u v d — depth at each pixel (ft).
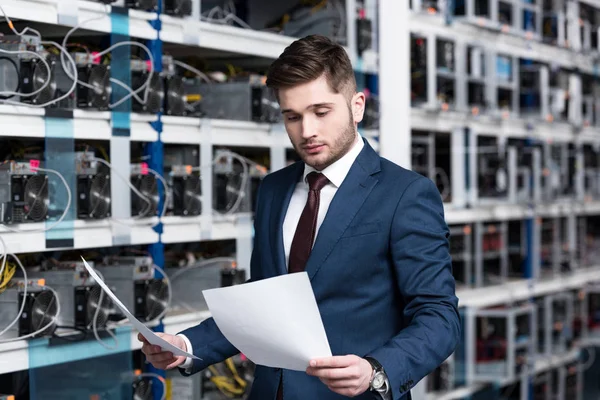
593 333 21.26
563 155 19.90
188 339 6.41
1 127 8.94
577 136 21.12
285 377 6.08
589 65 21.58
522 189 18.21
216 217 11.93
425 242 5.83
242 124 12.26
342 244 5.91
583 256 21.86
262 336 5.23
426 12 15.52
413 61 15.30
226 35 11.92
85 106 9.91
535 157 18.37
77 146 10.80
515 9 18.03
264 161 14.28
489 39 17.51
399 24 14.70
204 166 11.69
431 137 16.46
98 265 10.59
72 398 9.66
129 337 10.32
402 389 5.19
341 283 5.93
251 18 15.19
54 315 9.41
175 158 12.08
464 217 16.42
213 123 11.77
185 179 11.31
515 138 19.92
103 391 10.00
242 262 12.35
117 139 10.29
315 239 6.00
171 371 11.91
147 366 11.16
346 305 5.96
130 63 10.55
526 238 18.60
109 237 10.21
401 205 5.88
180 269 12.16
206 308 11.94
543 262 19.93
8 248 9.02
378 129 14.53
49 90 9.46
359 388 4.99
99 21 9.98
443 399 15.33
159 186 10.96
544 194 19.01
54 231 9.52
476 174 16.79
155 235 10.91
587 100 21.67
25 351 9.19
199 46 11.68
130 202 10.48
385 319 5.98
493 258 18.37
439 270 5.78
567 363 19.67
